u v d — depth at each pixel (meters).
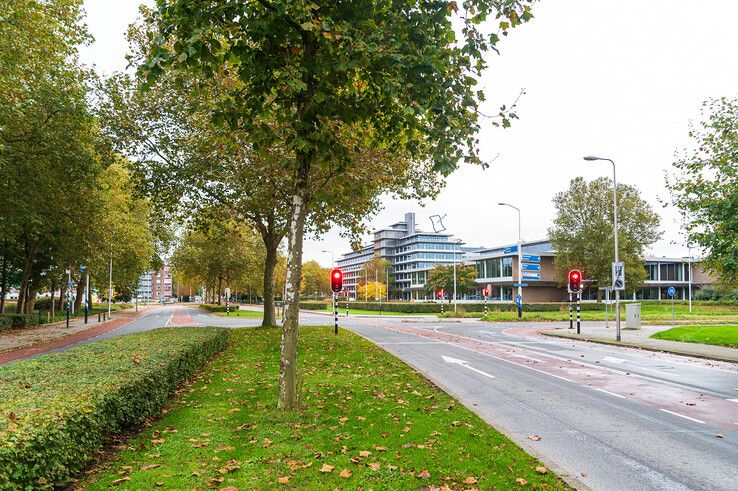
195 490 4.48
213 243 54.16
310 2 5.93
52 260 36.19
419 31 6.65
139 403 6.46
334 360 12.98
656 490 5.11
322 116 7.21
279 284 83.50
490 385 10.72
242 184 17.27
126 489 4.49
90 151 20.78
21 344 19.89
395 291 132.25
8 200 18.52
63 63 17.89
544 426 7.50
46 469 4.05
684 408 8.80
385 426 6.72
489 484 4.82
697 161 16.02
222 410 7.54
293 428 6.54
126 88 18.42
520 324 33.88
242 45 6.50
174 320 40.41
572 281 24.11
